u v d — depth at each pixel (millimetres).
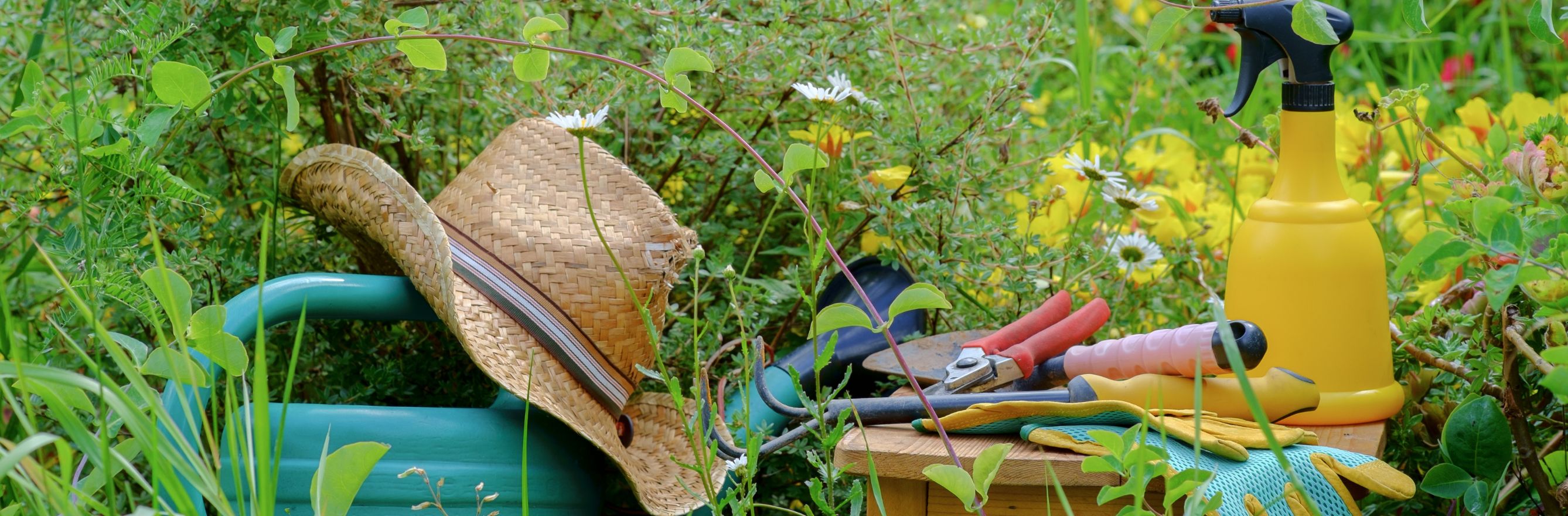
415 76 1678
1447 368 1408
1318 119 1308
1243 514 1032
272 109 1717
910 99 1809
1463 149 1868
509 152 1474
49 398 974
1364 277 1294
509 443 1334
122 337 1139
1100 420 1129
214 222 1841
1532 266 1088
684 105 1268
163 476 955
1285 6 1291
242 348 1086
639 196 1442
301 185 1507
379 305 1406
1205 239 2119
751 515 1169
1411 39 2219
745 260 1975
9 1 1670
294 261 1762
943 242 1823
